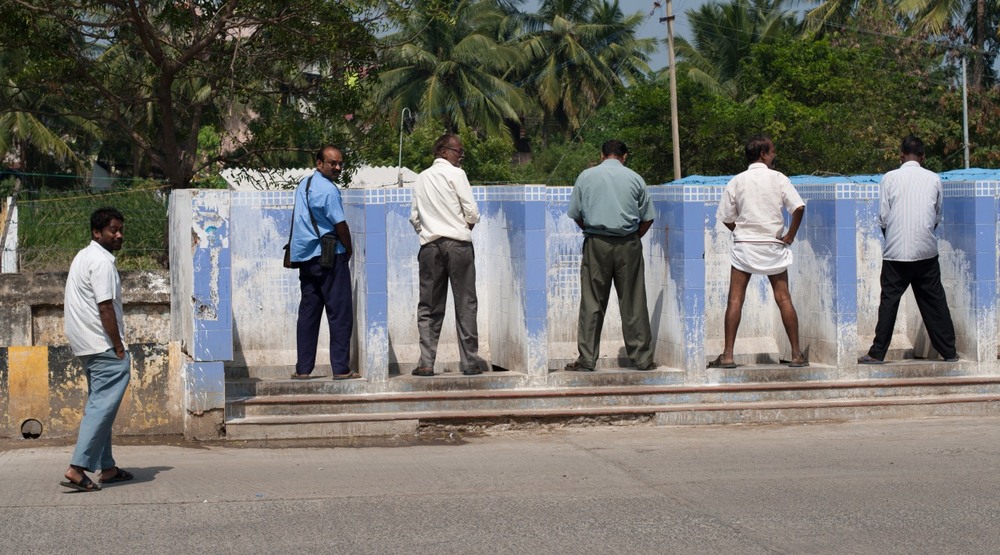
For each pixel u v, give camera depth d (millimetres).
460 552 5711
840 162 30797
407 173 24484
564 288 10055
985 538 5969
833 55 34219
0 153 32500
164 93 16219
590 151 43000
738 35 45688
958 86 37812
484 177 40188
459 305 9203
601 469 7613
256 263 9695
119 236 7066
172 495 6898
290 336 9758
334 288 8992
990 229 9820
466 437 8797
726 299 10258
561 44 48625
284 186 17547
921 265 9664
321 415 8805
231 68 15773
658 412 9133
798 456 7992
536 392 9055
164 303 12695
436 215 9094
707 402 9305
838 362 9594
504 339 9734
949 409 9508
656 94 33375
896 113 34938
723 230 10250
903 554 5699
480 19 46156
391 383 9023
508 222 9547
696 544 5855
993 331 9844
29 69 15953
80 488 6977
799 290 10156
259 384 8914
